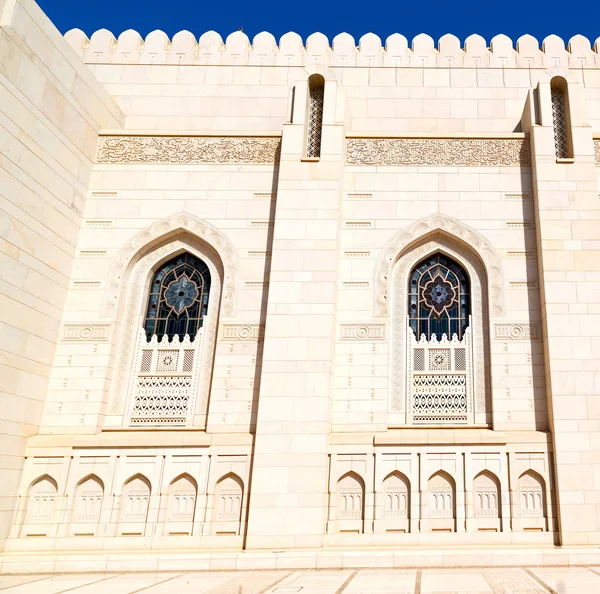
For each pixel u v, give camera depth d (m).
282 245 10.59
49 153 10.43
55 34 10.58
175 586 6.64
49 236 10.45
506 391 10.04
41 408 10.23
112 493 9.56
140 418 10.45
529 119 11.62
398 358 10.54
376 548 8.97
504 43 13.33
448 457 9.52
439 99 12.93
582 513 8.98
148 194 11.65
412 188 11.38
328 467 9.54
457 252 11.15
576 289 10.12
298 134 11.34
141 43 13.88
